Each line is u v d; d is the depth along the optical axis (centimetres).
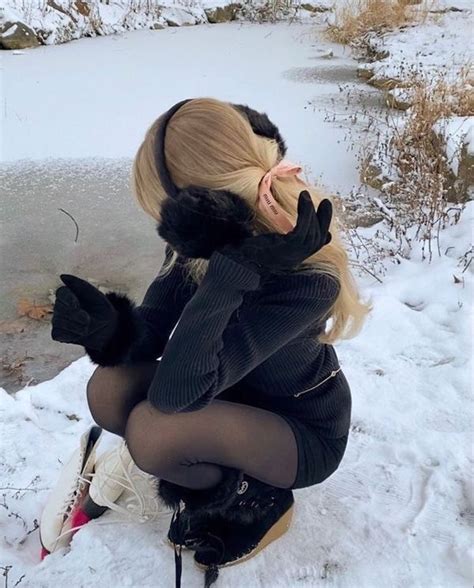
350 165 545
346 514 223
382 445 252
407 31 975
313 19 1173
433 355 303
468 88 584
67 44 978
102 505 217
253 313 171
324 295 172
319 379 198
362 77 807
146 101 721
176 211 157
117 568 205
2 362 331
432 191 415
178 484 194
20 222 462
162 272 211
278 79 810
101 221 466
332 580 203
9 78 799
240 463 192
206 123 165
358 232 417
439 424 263
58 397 284
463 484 234
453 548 210
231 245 158
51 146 597
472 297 341
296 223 155
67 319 182
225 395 201
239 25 1142
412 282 357
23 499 236
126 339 192
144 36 1046
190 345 163
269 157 171
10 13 938
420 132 480
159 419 186
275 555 209
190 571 205
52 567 205
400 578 203
